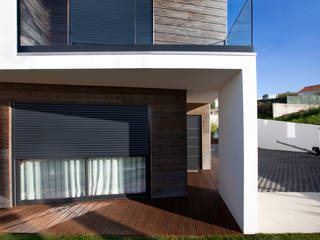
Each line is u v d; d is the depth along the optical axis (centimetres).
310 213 335
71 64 278
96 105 396
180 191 423
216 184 505
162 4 481
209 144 674
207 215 330
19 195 375
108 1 451
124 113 407
